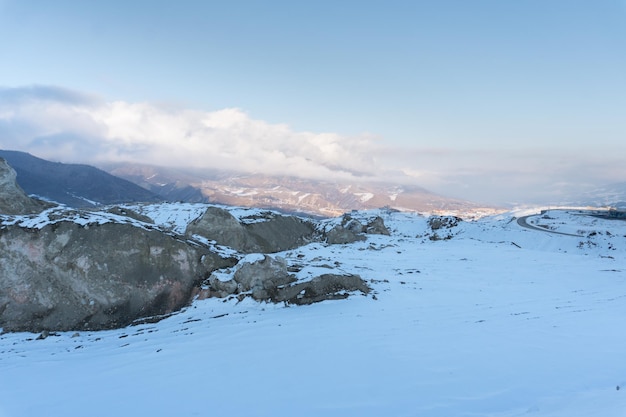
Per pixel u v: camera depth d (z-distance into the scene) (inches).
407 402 266.1
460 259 1137.4
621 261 1195.9
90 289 619.2
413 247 1434.5
